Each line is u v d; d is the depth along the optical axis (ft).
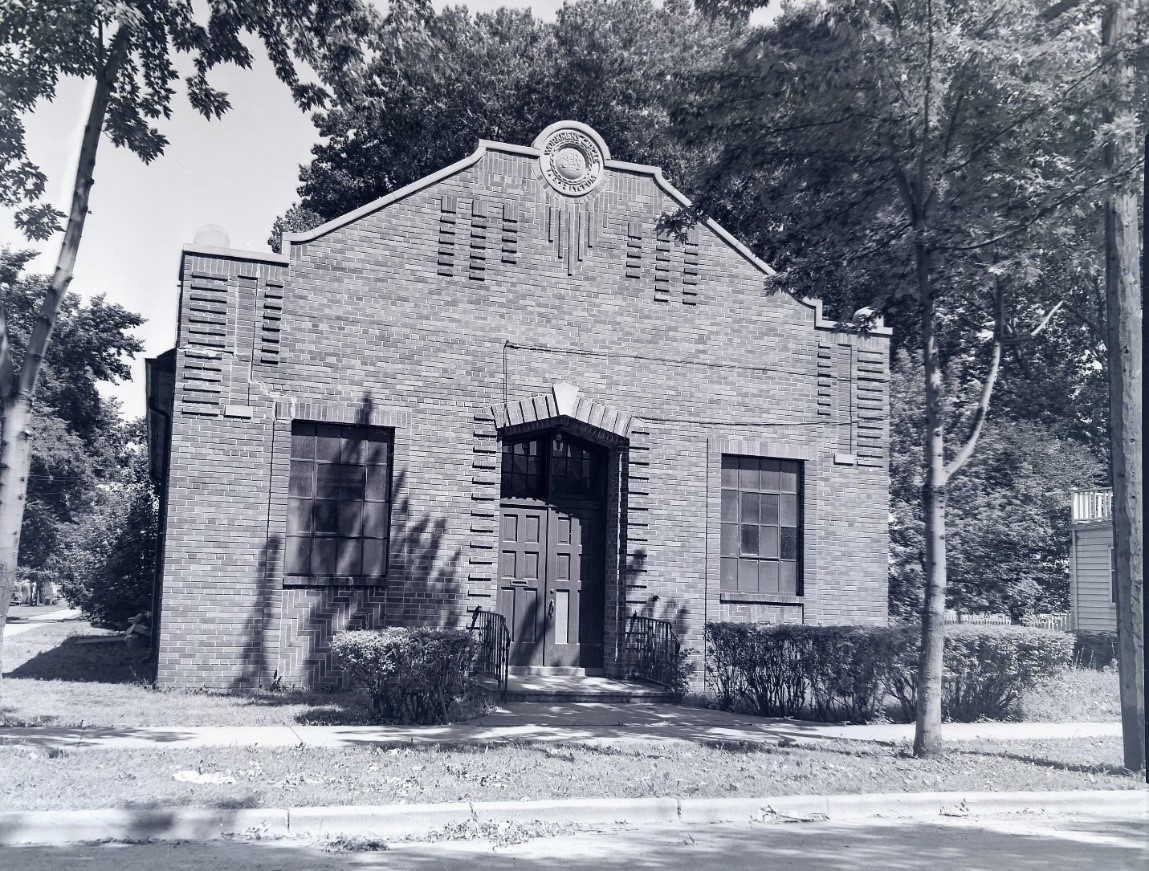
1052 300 71.31
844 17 35.73
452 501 50.14
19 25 32.01
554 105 88.63
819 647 44.24
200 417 46.68
